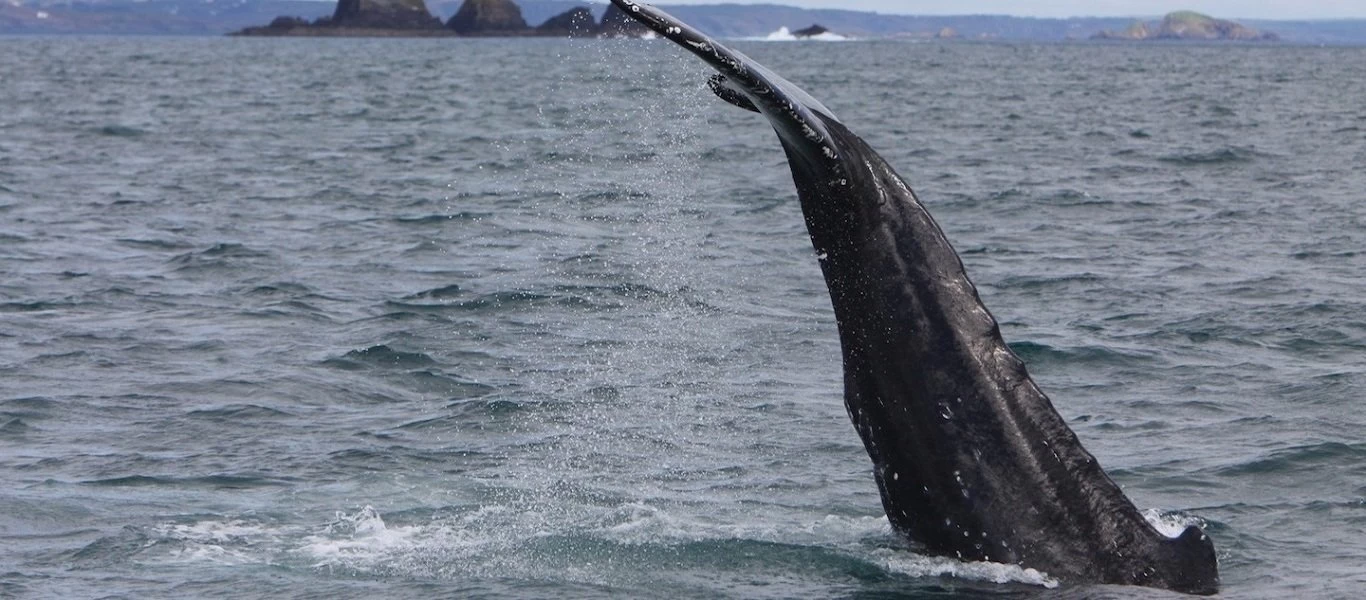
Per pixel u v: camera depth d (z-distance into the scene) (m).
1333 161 94.19
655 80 199.12
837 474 28.84
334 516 26.02
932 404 20.19
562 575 22.77
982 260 55.84
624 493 27.56
